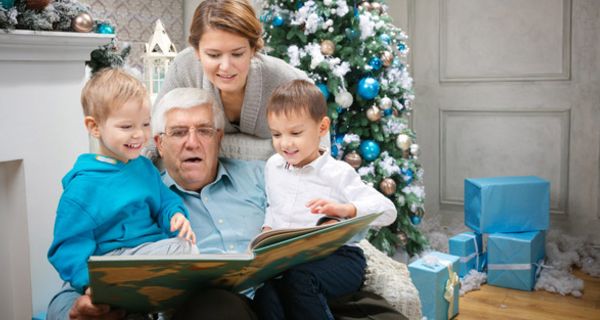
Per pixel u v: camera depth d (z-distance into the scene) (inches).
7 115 71.7
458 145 159.2
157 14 154.8
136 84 56.5
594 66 141.7
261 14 122.6
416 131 164.1
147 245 56.2
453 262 109.1
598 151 142.9
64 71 78.0
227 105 75.2
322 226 50.4
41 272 76.7
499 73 152.1
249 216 69.0
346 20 119.0
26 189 74.5
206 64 65.7
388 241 126.2
